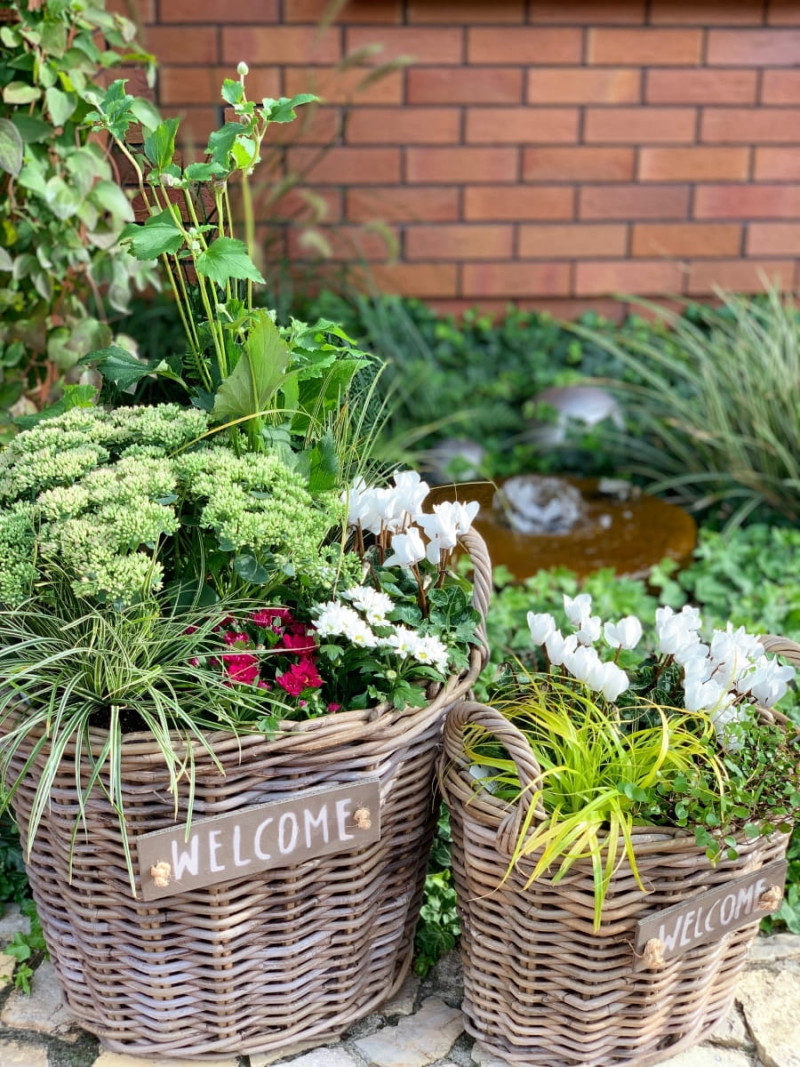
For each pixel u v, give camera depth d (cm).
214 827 134
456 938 175
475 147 357
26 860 151
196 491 139
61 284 241
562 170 362
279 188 342
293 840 138
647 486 346
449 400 352
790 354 326
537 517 291
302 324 165
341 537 162
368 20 342
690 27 350
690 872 139
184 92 344
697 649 152
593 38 349
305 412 163
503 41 347
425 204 362
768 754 143
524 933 140
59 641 139
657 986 143
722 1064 154
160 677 137
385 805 147
